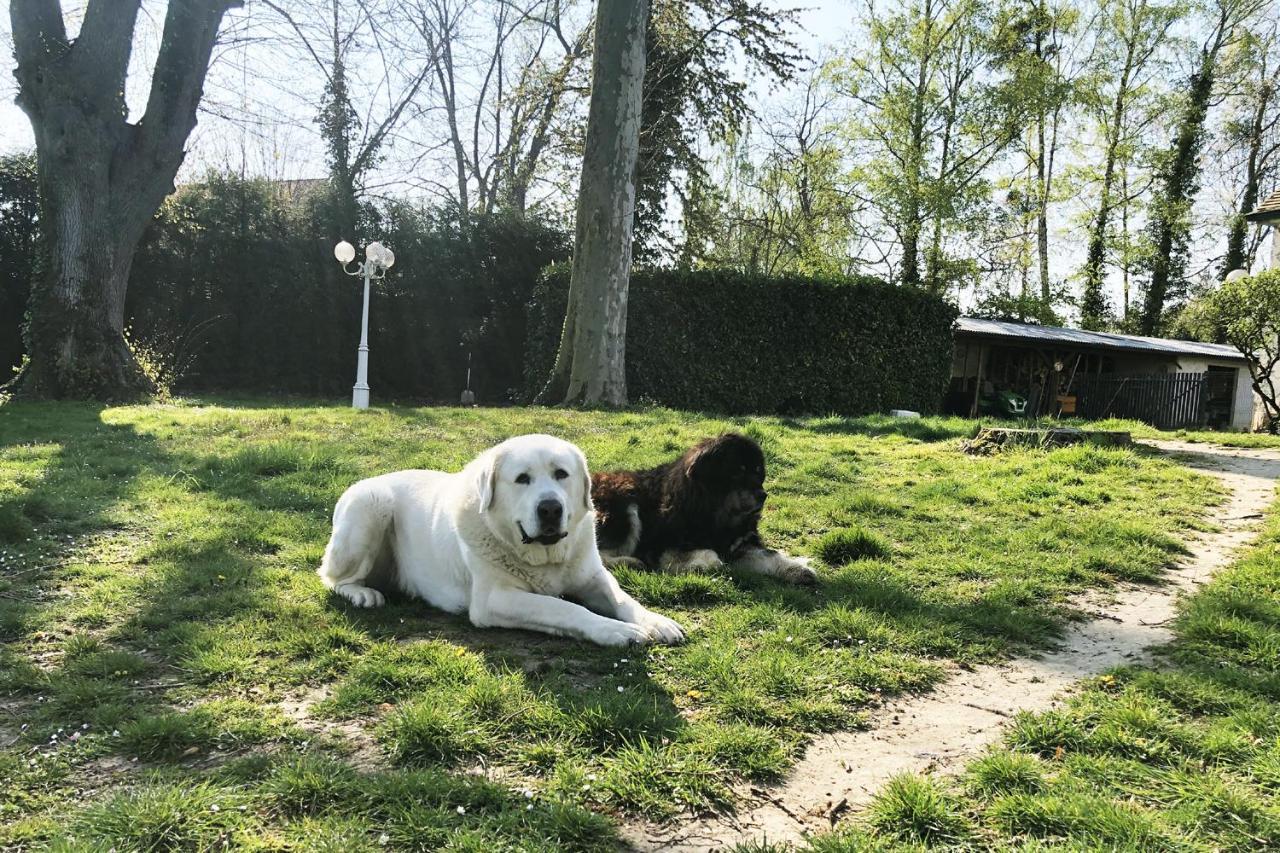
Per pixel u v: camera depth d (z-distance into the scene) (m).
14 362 20.75
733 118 22.30
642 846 2.28
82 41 15.53
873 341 18.28
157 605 4.31
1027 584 5.09
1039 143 39.38
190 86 16.75
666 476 5.65
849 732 3.09
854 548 5.85
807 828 2.40
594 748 2.81
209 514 6.41
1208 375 22.77
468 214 23.19
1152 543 6.19
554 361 17.91
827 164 33.03
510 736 2.88
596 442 9.93
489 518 4.02
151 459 8.70
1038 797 2.45
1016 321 33.88
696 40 20.30
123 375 16.12
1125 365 28.61
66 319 15.62
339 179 22.78
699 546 5.41
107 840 2.12
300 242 22.17
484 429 11.19
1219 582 5.12
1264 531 6.47
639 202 23.34
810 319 17.83
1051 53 35.94
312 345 22.48
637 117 15.12
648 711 3.01
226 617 4.20
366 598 4.42
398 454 9.13
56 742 2.79
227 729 2.87
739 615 4.36
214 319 21.84
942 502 7.52
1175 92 36.25
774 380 17.80
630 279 17.42
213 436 10.29
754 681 3.42
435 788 2.45
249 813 2.34
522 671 3.45
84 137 15.56
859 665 3.65
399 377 23.09
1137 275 39.75
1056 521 6.74
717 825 2.40
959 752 2.92
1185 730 2.95
